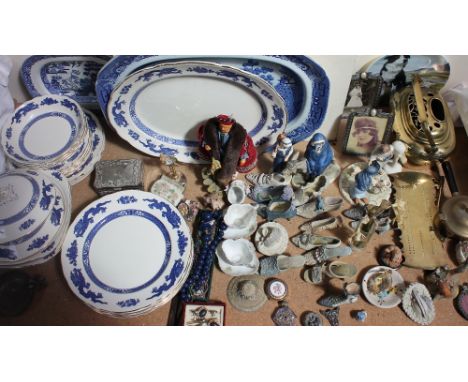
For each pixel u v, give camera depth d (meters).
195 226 1.03
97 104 1.18
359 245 0.99
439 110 1.06
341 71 0.93
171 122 1.07
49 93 1.16
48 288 0.96
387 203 0.94
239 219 1.00
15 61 1.05
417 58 1.04
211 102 1.01
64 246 0.92
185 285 0.93
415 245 0.99
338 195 1.09
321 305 0.93
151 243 0.94
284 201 1.01
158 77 0.91
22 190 0.87
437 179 1.07
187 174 1.12
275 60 0.88
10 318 0.92
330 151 0.99
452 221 0.95
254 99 0.99
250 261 0.94
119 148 1.16
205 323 0.89
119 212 0.97
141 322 0.92
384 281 0.93
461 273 0.94
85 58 1.03
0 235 0.84
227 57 0.89
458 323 0.91
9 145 1.03
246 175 1.09
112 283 0.89
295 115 1.07
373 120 1.04
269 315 0.92
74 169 1.05
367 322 0.91
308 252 0.98
